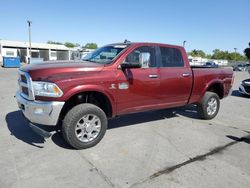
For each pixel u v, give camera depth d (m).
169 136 4.73
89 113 3.86
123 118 5.90
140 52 4.57
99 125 4.04
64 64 3.95
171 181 3.06
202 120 6.04
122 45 4.63
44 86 3.47
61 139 4.31
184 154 3.89
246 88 10.71
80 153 3.78
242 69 47.88
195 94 5.60
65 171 3.21
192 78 5.41
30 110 3.60
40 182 2.93
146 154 3.84
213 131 5.16
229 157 3.84
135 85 4.37
